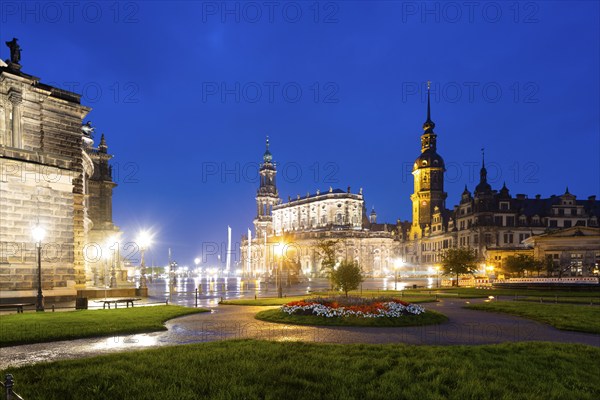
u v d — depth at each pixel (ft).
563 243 303.89
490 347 56.49
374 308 86.79
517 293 179.83
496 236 421.18
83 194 166.81
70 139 163.02
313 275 548.72
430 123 617.21
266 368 44.50
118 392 36.94
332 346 56.44
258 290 240.94
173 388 37.70
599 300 140.97
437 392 37.24
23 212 133.28
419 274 532.32
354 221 640.17
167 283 380.99
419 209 593.42
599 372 45.42
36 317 89.56
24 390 37.42
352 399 35.58
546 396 37.22
